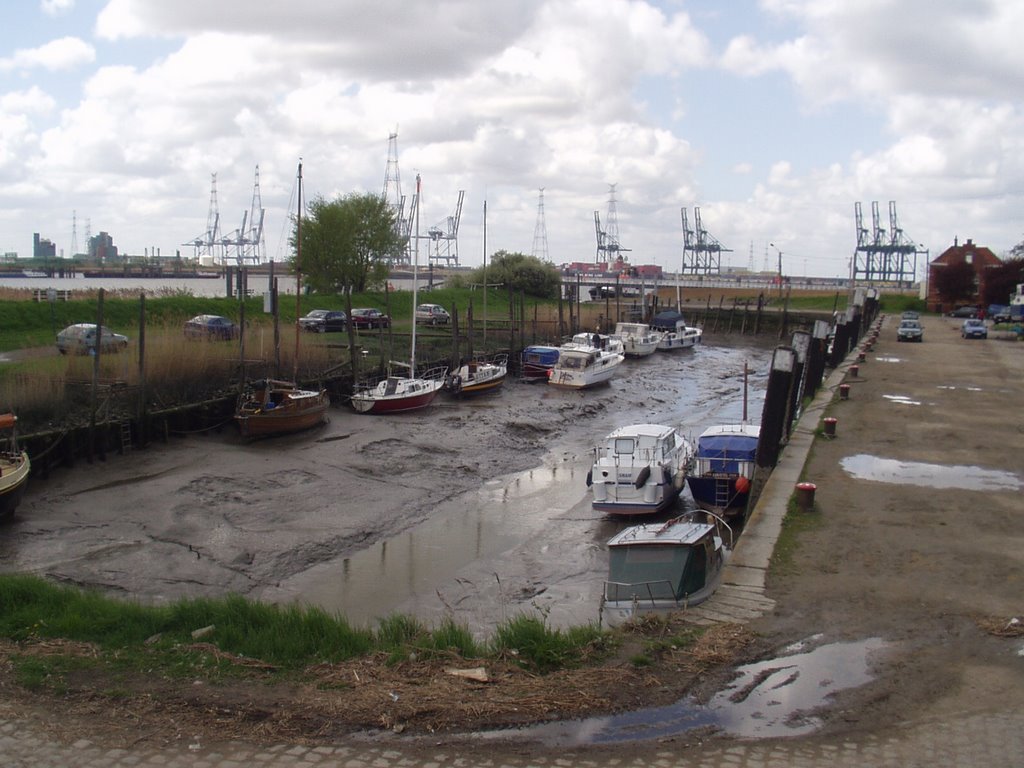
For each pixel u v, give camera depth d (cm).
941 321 9138
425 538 2231
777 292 12794
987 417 3059
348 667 1020
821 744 840
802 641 1116
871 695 948
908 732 862
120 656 1049
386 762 805
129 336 4053
